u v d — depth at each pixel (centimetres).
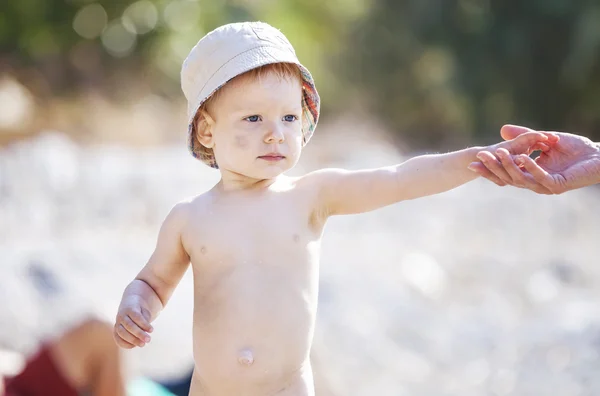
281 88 369
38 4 2662
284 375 358
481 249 1497
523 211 1681
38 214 1392
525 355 968
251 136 367
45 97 2458
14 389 617
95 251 1194
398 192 369
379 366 955
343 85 3597
